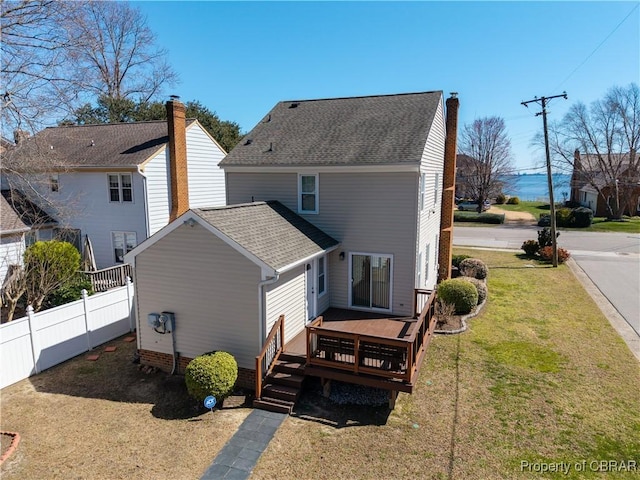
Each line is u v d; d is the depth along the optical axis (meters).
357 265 14.55
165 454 8.43
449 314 15.37
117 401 10.52
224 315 11.02
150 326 11.97
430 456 8.25
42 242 17.94
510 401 10.17
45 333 12.16
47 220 21.47
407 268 13.83
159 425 9.47
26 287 14.34
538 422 9.30
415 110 15.88
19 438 8.91
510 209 56.50
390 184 13.62
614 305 17.45
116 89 37.56
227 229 10.91
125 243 21.30
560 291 19.55
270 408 10.02
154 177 20.78
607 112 44.75
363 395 10.60
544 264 25.42
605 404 9.98
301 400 10.41
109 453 8.48
